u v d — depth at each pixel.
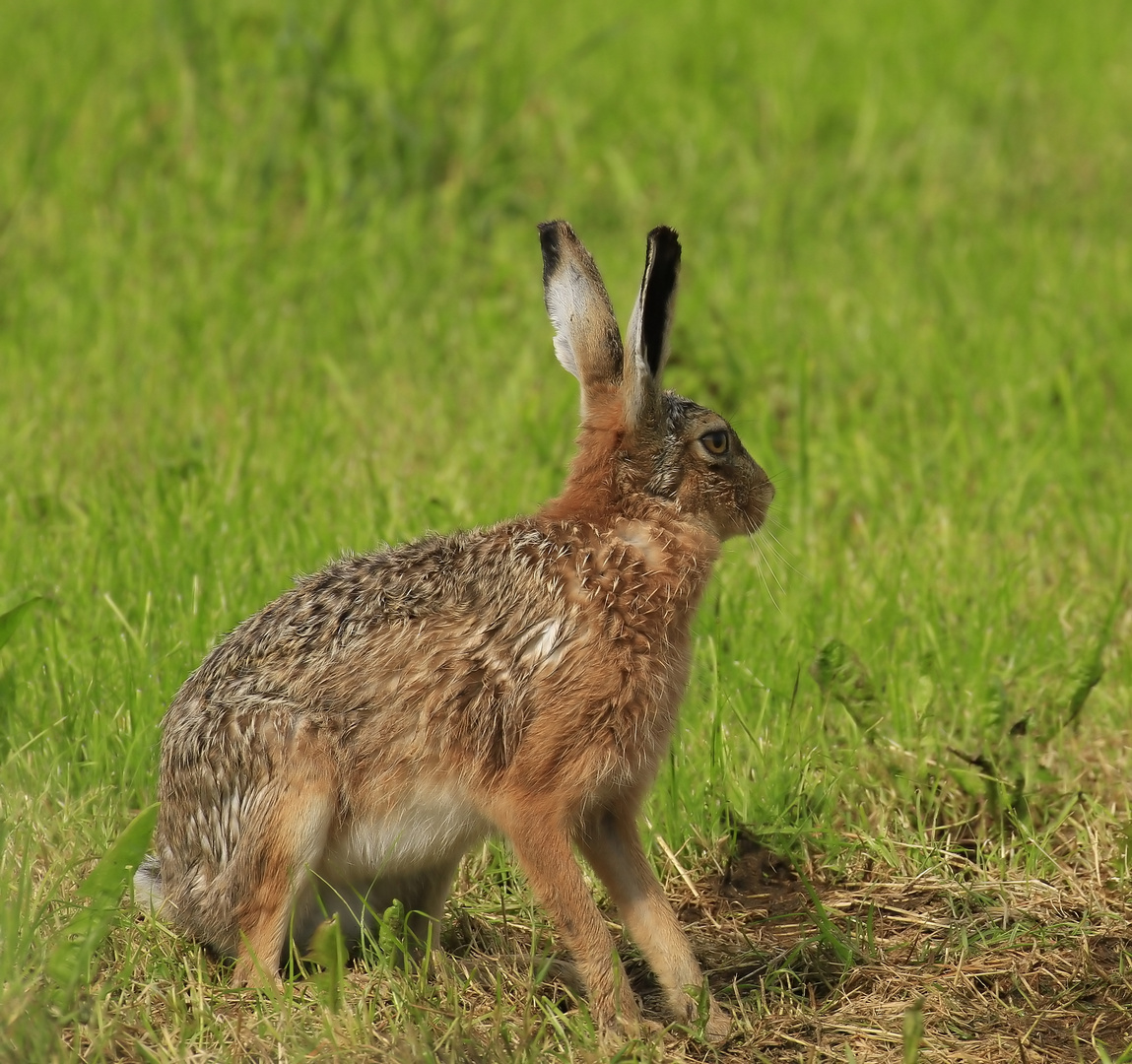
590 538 12.53
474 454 21.16
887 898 13.84
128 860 11.78
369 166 30.64
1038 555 18.72
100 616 16.55
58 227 28.00
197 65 31.80
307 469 20.34
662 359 12.76
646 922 12.76
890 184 32.62
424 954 13.17
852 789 14.88
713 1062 11.67
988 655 16.25
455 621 12.47
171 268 27.34
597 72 37.69
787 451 22.14
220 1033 11.30
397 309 26.11
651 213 30.84
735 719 15.40
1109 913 13.23
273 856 12.30
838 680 15.20
